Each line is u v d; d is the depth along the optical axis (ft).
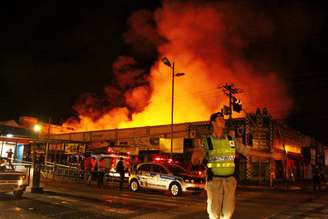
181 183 54.65
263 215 35.42
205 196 54.75
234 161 13.15
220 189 12.87
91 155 85.46
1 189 40.24
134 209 36.78
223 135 13.34
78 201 40.86
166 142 116.47
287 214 36.40
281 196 58.44
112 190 60.95
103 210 34.88
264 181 101.81
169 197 52.31
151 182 58.70
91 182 74.84
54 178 81.61
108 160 82.69
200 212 36.29
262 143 105.40
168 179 56.39
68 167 81.97
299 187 87.97
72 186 64.64
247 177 102.47
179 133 120.06
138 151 123.44
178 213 35.19
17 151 82.43
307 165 139.54
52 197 43.34
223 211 12.92
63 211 32.94
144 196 51.90
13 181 41.06
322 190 79.10
